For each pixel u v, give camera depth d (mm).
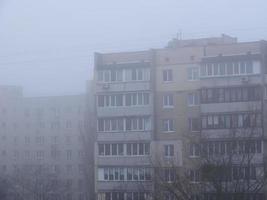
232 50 63719
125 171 65062
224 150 40906
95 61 68125
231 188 38062
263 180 42500
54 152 114875
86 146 89625
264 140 58625
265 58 62062
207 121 62125
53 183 94000
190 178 38938
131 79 66062
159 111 65438
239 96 61188
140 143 65062
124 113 65938
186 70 65062
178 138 64250
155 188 41281
